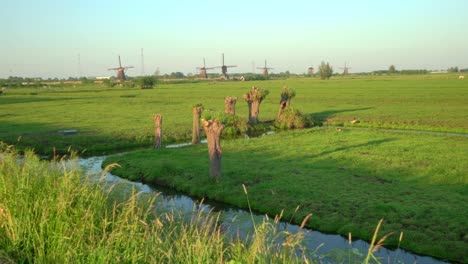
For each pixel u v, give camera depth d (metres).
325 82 139.75
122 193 11.67
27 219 7.56
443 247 12.23
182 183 19.97
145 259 6.88
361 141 29.88
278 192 17.55
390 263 11.62
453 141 29.31
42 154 29.08
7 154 11.39
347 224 14.10
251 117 42.78
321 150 26.53
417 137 31.41
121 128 39.88
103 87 144.75
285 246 7.14
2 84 156.25
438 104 57.09
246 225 13.75
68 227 7.46
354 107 56.72
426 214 14.36
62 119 47.75
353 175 19.94
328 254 11.77
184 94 92.69
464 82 109.69
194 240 8.12
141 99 80.25
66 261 6.57
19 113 55.12
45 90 124.69
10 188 8.47
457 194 16.48
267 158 24.58
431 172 20.02
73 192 8.58
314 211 15.38
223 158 24.66
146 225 8.05
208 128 19.30
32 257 7.10
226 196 17.73
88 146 31.17
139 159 25.11
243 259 6.80
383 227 13.62
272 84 132.00
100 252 6.69
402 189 17.38
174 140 35.19
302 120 40.81
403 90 86.62
